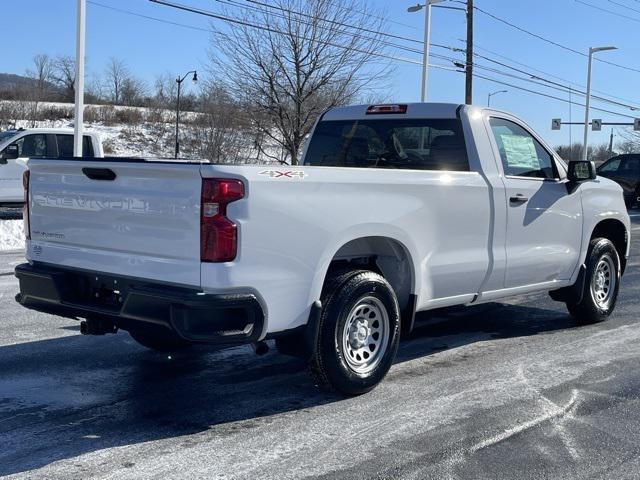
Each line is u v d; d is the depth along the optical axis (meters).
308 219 4.90
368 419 5.03
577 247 7.47
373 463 4.31
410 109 6.86
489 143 6.53
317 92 26.47
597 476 4.21
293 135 26.38
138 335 6.33
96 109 53.44
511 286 6.77
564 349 6.95
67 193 5.27
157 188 4.72
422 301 5.89
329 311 5.16
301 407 5.26
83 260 5.20
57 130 18.23
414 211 5.65
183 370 6.15
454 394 5.57
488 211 6.32
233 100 27.56
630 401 5.49
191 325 4.51
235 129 30.14
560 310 8.77
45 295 5.39
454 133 6.54
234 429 4.83
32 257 5.62
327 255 5.04
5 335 7.17
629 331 7.71
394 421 4.99
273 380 5.89
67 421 4.95
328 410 5.20
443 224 5.92
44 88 61.31
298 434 4.74
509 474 4.21
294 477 4.11
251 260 4.62
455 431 4.82
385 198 5.43
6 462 4.27
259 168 4.67
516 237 6.66
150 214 4.76
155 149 43.72
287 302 4.86
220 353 6.68
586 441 4.72
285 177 4.77
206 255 4.52
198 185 4.54
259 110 26.77
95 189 5.07
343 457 4.39
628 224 8.27
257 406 5.28
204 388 5.69
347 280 5.25
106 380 5.86
